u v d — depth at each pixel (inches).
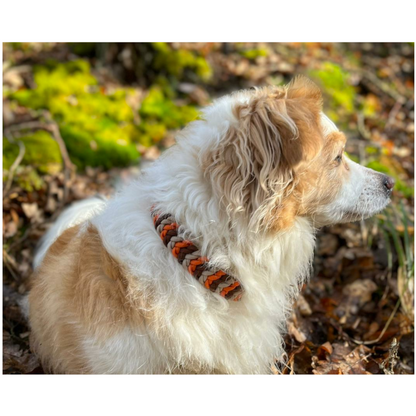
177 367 32.7
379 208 36.8
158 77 83.1
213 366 33.1
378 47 99.7
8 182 54.6
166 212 31.4
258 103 30.4
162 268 31.4
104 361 32.5
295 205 32.0
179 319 31.5
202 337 31.9
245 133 30.0
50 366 37.2
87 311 32.6
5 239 51.6
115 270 32.1
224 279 31.2
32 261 49.8
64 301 34.4
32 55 79.7
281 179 30.0
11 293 46.9
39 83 72.1
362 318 46.6
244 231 31.1
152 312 31.4
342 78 84.8
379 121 79.4
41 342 37.5
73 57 82.2
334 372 40.6
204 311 31.6
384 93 87.7
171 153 33.0
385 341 44.0
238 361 33.5
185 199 31.1
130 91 78.2
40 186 57.3
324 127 33.4
